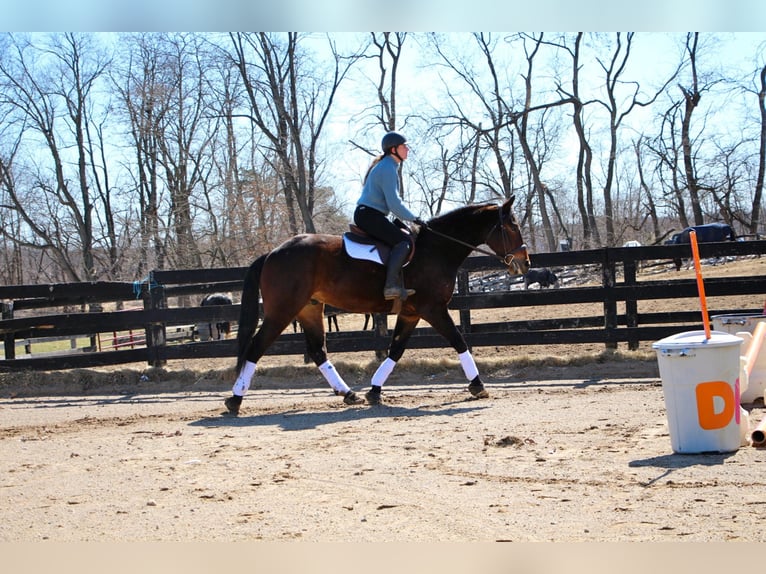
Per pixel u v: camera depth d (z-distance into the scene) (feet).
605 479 16.85
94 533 14.53
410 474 18.12
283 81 109.81
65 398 37.27
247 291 29.60
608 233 133.39
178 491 17.44
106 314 40.55
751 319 28.12
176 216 113.50
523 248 31.37
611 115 133.59
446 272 30.86
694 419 18.72
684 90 130.00
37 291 40.52
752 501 14.65
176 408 32.73
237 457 20.97
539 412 26.43
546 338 39.19
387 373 31.22
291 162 114.73
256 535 14.03
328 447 21.93
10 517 15.83
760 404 25.82
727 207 133.08
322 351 31.50
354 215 30.09
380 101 114.21
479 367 38.91
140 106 113.19
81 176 125.29
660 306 57.41
